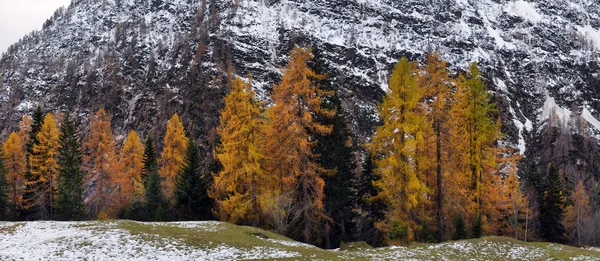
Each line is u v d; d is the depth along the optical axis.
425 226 33.06
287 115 31.27
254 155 33.69
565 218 54.81
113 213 54.19
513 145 114.94
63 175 51.72
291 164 32.56
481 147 35.84
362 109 110.62
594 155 112.31
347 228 36.81
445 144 33.62
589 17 193.75
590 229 53.09
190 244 23.16
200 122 102.94
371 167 37.62
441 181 33.97
